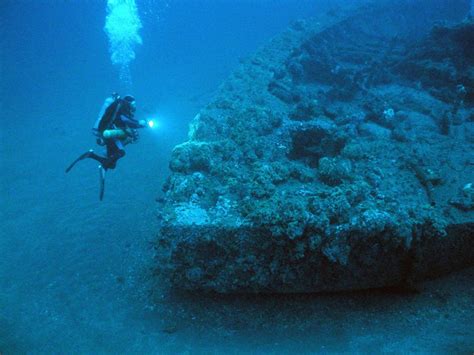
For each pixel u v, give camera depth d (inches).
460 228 180.5
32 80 849.5
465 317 175.8
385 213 165.8
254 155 218.8
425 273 192.5
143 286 221.6
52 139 497.7
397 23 655.8
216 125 249.6
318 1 2591.0
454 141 269.4
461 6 747.4
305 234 161.0
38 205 330.3
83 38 1663.4
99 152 452.1
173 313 195.0
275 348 168.6
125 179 366.6
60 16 2824.8
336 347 167.3
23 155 448.5
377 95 389.1
